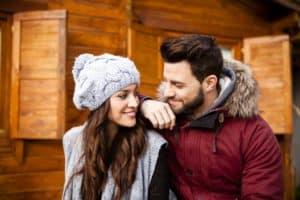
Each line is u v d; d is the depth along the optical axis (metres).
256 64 5.66
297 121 7.77
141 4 5.13
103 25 4.86
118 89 1.84
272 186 1.73
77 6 4.73
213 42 1.87
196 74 1.80
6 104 4.35
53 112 4.24
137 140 1.84
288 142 6.02
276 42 5.57
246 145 1.79
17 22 4.36
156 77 5.11
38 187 4.46
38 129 4.26
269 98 5.57
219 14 5.72
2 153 4.28
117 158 1.84
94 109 1.91
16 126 4.31
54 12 4.28
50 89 4.26
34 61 4.31
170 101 1.87
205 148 1.84
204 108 1.88
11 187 4.32
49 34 4.29
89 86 1.85
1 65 4.33
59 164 4.59
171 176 1.94
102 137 1.89
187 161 1.88
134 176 1.81
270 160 1.76
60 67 4.24
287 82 5.48
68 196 1.92
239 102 1.81
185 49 1.78
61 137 4.20
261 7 6.02
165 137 1.96
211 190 1.86
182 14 5.42
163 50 1.85
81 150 1.92
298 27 5.95
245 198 1.75
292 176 6.18
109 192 1.81
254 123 1.83
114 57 1.92
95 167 1.85
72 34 4.67
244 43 5.78
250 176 1.76
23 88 4.32
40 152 4.48
